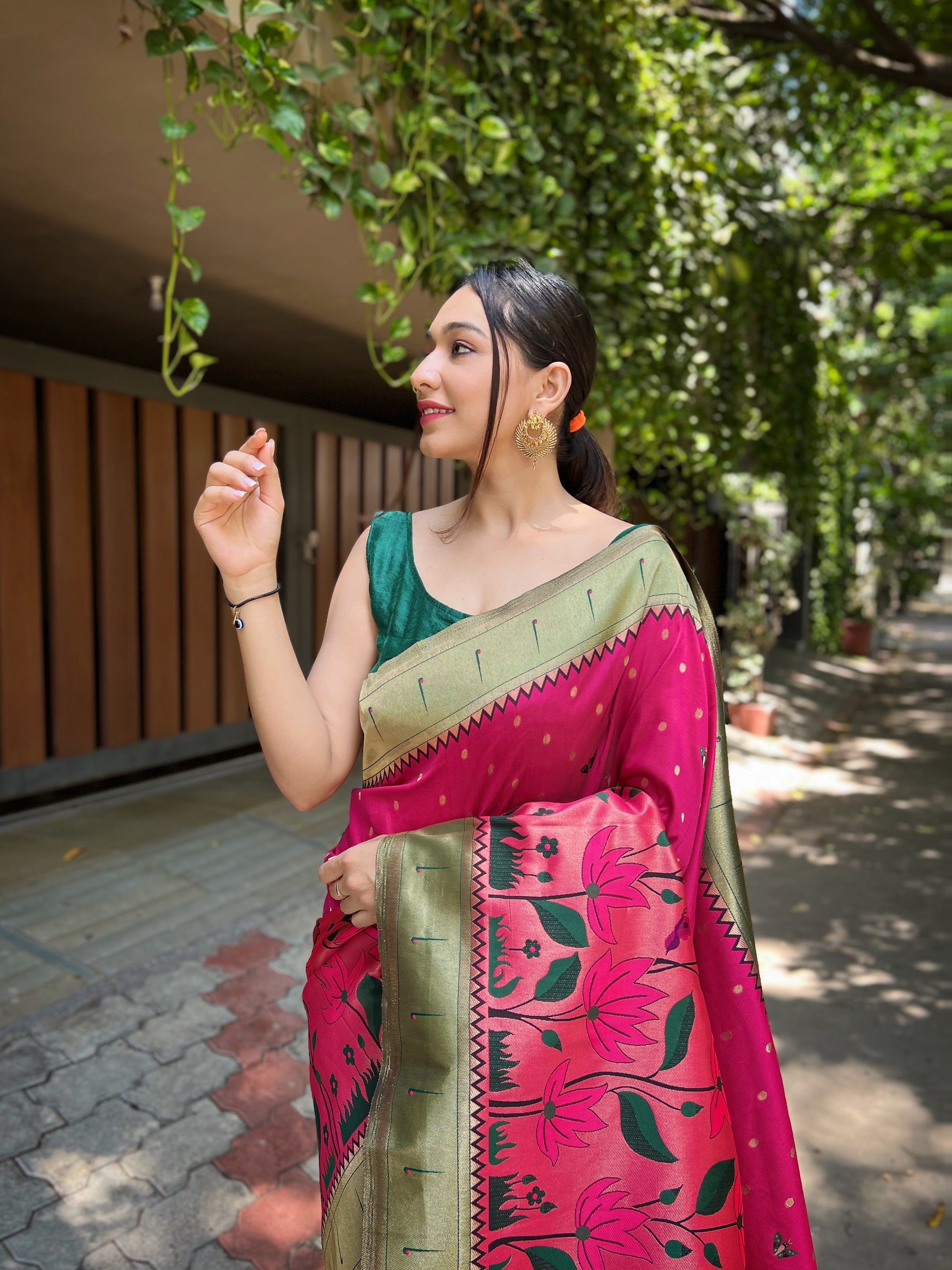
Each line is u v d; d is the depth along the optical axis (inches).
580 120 147.8
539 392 43.2
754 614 316.5
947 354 517.3
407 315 171.9
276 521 39.9
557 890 38.9
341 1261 41.2
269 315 174.9
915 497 648.4
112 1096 89.4
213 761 213.2
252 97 90.0
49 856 145.5
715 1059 40.6
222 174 112.5
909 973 134.0
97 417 174.7
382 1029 40.3
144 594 186.9
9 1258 69.4
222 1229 74.2
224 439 202.7
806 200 272.1
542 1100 38.3
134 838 157.3
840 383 302.4
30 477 161.6
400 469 259.3
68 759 172.1
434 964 38.7
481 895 38.9
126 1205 75.9
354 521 241.0
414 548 45.8
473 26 127.0
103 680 179.5
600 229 156.3
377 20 104.5
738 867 45.6
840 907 160.6
